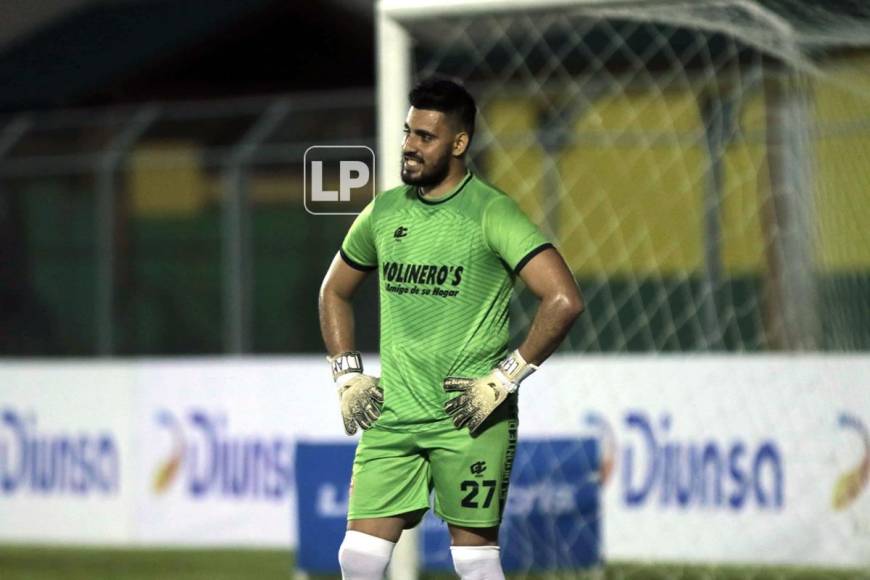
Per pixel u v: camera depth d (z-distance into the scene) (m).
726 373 30.31
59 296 47.91
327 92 64.56
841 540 29.27
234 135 47.72
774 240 34.84
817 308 32.97
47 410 37.53
